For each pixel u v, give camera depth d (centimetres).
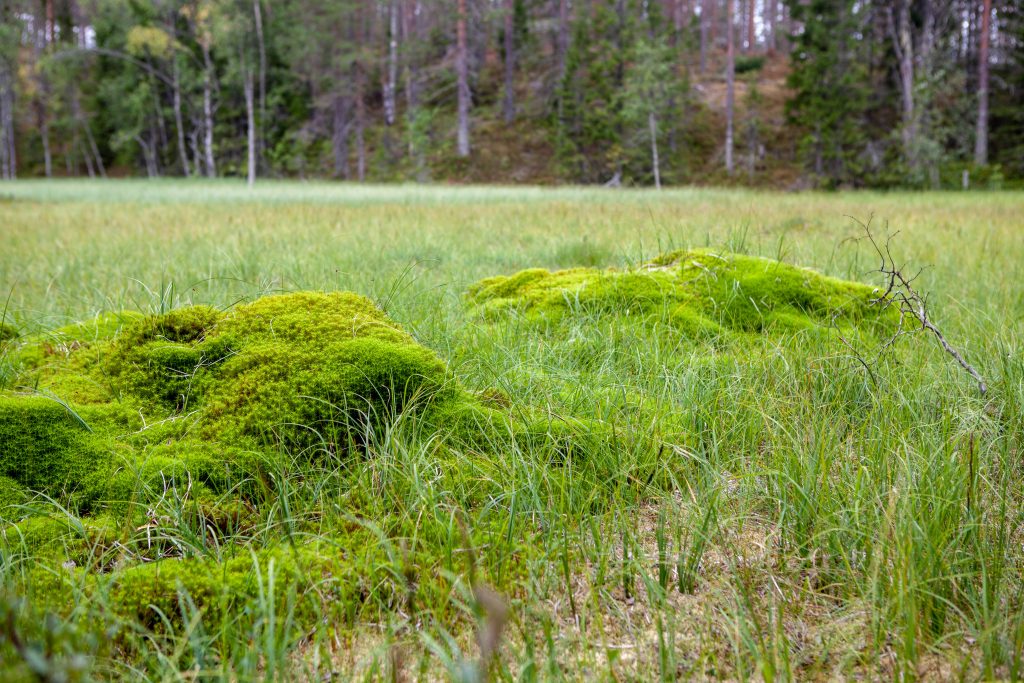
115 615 183
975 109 3691
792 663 186
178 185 3619
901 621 190
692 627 199
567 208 1448
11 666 146
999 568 207
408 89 4503
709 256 506
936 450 261
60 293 600
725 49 5794
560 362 375
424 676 169
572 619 202
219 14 3284
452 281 596
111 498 237
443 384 294
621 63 4147
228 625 180
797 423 292
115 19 4453
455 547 218
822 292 477
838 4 3656
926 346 402
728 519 230
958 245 809
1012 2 3759
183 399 294
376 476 253
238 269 685
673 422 304
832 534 224
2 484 235
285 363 292
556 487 254
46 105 5422
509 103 4531
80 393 289
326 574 207
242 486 248
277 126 5034
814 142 3550
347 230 1042
